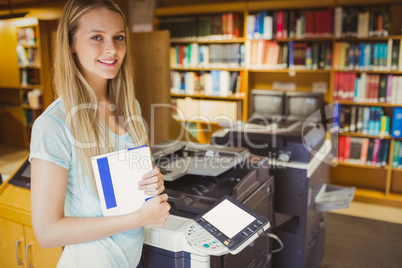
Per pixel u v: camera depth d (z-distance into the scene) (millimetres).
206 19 4344
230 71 4434
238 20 4305
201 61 4480
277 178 2129
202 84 4562
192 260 1222
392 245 2965
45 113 918
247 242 1142
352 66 3705
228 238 1150
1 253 1688
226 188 1559
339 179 4301
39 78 5910
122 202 991
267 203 1792
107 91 1164
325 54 3840
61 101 955
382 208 3752
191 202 1424
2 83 6195
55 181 872
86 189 985
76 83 960
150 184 998
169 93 3748
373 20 3555
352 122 3805
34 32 5551
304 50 3916
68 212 1031
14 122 6363
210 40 4355
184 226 1284
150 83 3781
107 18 931
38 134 876
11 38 5844
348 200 2256
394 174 4023
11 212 1589
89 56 932
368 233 3172
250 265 1584
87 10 911
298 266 2193
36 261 1581
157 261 1297
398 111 3580
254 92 4102
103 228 888
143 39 3723
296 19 3934
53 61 1003
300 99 3863
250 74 4445
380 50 3562
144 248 1316
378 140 3748
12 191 1667
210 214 1273
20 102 6227
